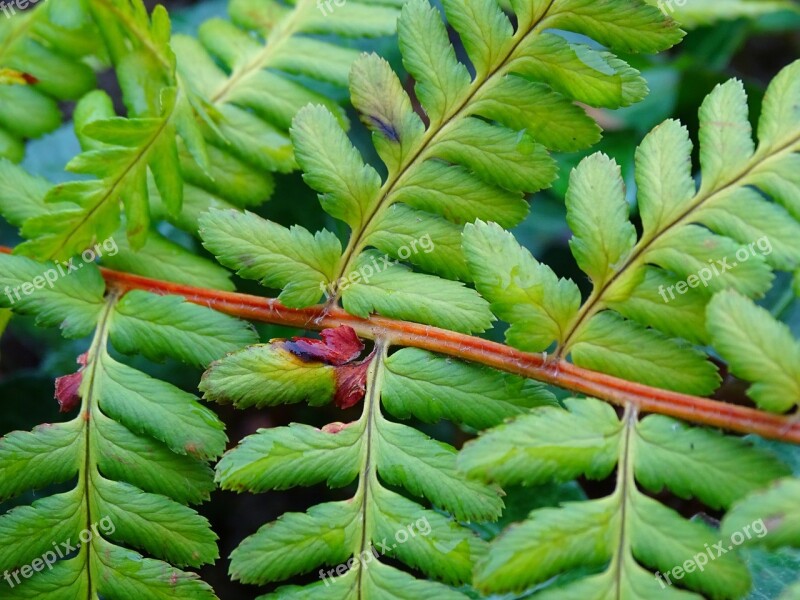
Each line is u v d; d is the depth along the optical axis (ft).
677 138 1.13
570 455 1.10
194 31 1.46
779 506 1.06
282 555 1.12
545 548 1.09
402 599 1.12
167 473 1.16
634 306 1.13
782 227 1.11
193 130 1.20
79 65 1.29
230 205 1.26
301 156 1.16
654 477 1.10
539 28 1.14
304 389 1.16
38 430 1.16
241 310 1.20
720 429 1.12
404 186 1.17
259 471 1.13
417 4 1.16
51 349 1.39
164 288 1.21
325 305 1.18
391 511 1.13
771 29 1.53
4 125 1.27
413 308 1.16
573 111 1.15
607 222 1.13
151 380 1.17
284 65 1.27
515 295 1.13
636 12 1.13
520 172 1.16
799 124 1.12
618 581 1.09
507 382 1.15
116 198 1.18
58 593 1.15
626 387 1.13
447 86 1.16
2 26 1.27
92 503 1.16
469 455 1.09
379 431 1.15
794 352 1.09
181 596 1.15
